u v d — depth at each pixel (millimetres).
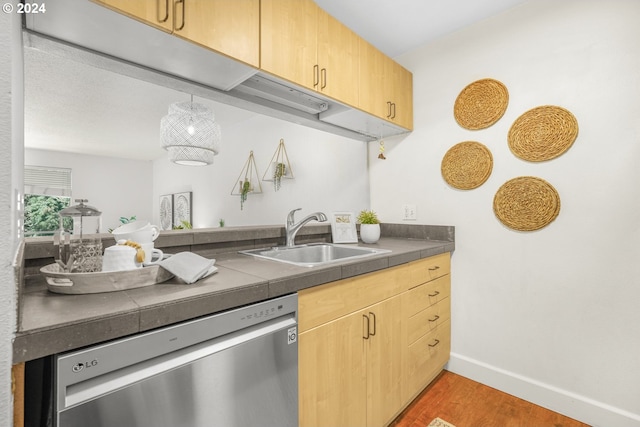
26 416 570
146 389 673
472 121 1911
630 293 1424
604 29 1490
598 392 1504
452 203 2008
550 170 1637
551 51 1641
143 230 995
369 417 1301
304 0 1403
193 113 1896
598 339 1506
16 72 622
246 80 1387
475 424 1516
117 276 789
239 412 847
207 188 3201
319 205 2428
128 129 2855
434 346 1809
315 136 2469
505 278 1794
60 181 2262
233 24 1124
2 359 504
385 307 1396
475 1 1733
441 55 2066
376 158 2422
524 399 1709
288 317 996
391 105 1963
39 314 616
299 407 1013
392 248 1695
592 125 1517
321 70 1479
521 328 1739
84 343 590
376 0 1724
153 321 679
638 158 1403
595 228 1510
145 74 1217
